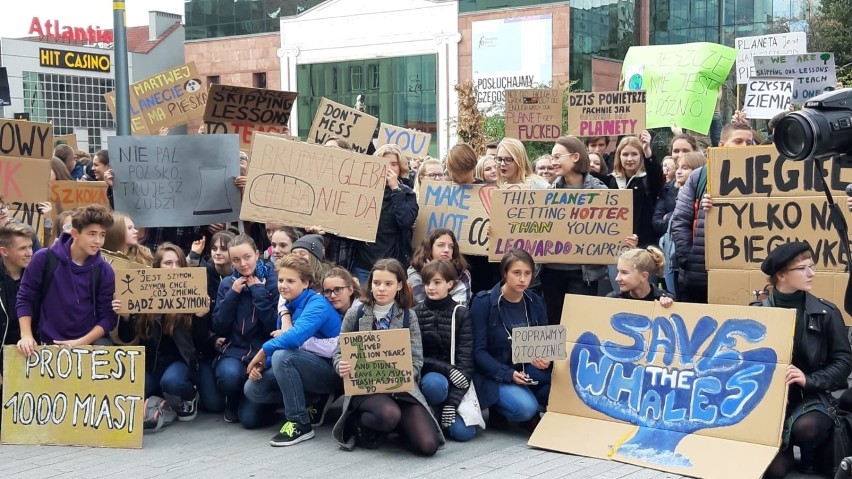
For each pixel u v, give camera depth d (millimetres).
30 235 6801
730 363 5840
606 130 9305
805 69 9641
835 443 5520
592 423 6273
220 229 8539
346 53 42844
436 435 6152
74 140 13938
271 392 6703
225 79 46500
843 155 4648
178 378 6961
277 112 9453
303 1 44406
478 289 7844
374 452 6238
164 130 12125
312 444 6453
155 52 48969
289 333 6418
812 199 6348
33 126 8148
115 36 12852
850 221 6242
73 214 6762
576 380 6430
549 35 36688
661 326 6188
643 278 6387
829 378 5617
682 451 5777
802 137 4426
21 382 6555
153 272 6684
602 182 7980
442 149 40031
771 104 9750
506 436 6633
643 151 8383
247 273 6902
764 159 6488
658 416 6027
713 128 15992
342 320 6777
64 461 6094
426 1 40062
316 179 7734
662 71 11148
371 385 6121
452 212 7809
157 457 6176
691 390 5945
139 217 8148
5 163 8039
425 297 6816
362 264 7906
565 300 6629
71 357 6508
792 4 36406
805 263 5672
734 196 6582
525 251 6605
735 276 6598
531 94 9641
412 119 41281
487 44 38375
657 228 8219
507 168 7672
